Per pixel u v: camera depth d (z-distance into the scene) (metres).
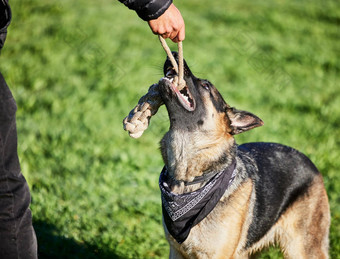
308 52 13.02
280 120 8.69
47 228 4.96
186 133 3.80
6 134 2.95
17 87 9.19
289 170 4.42
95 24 12.95
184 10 15.80
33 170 6.24
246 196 3.89
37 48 11.12
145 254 4.89
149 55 11.16
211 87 3.97
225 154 3.85
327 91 10.65
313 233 4.51
